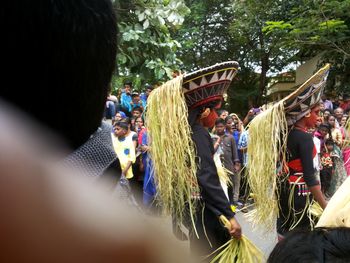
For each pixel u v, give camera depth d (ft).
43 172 0.55
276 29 41.29
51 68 1.76
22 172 0.53
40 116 1.77
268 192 8.96
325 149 16.67
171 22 9.51
